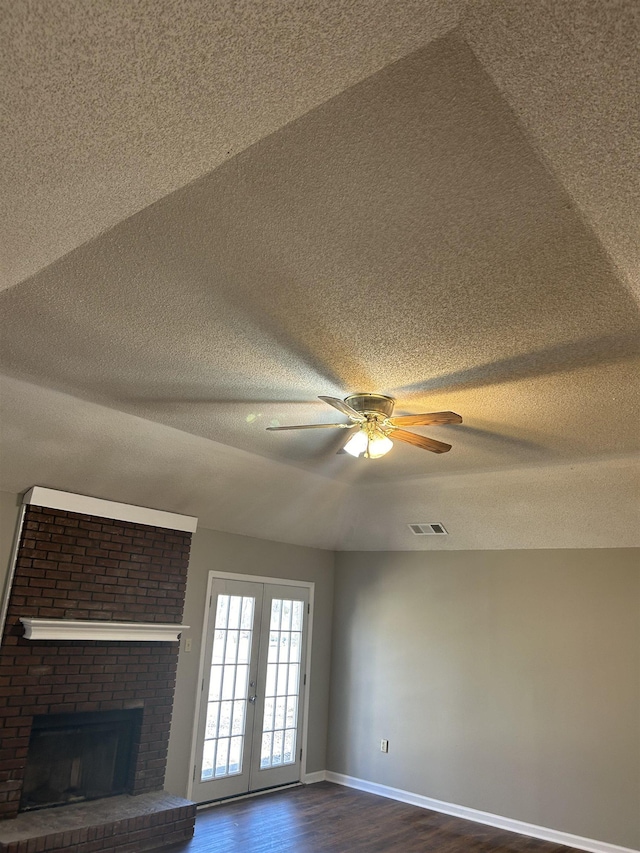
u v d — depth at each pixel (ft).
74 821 13.20
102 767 15.24
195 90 3.82
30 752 14.12
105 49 3.51
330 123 4.89
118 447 14.38
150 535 16.78
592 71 3.67
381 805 18.40
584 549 17.38
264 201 5.97
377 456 10.82
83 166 4.57
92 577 15.33
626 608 16.37
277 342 9.31
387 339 8.98
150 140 4.29
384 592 21.25
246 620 19.42
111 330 9.27
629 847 14.98
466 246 6.52
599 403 11.05
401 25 3.43
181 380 11.18
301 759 20.31
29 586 14.20
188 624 17.71
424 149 5.14
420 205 5.89
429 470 16.67
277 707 19.86
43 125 4.14
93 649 15.14
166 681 16.49
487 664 18.37
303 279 7.43
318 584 22.04
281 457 16.34
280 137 5.07
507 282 7.21
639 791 15.15
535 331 8.47
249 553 19.81
